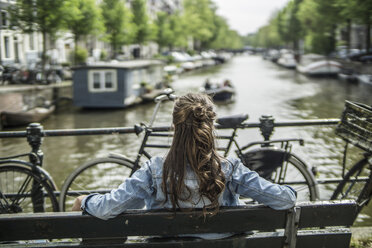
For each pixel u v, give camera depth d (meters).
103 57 43.41
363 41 45.84
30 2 20.27
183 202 1.87
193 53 73.62
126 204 1.82
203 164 1.75
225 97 22.73
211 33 92.75
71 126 16.03
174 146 1.79
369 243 3.44
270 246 2.00
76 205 2.38
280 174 3.82
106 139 12.35
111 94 19.95
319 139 11.14
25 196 3.67
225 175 1.84
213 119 1.85
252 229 1.96
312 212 1.99
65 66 32.12
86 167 3.66
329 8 31.83
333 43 43.81
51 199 3.65
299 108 20.00
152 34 49.78
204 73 47.28
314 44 44.53
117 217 1.90
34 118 15.82
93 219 1.91
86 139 12.35
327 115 18.03
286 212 1.97
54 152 10.87
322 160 8.78
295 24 64.44
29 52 31.95
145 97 21.94
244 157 3.74
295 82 34.12
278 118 17.61
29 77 23.62
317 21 39.53
